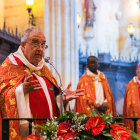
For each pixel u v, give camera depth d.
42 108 2.29
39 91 2.36
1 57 5.51
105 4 8.68
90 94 5.14
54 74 6.18
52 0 6.39
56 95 2.62
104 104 5.06
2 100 2.15
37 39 2.35
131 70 8.55
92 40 8.20
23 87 2.04
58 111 2.42
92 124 1.38
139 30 8.69
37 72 2.49
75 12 6.77
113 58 8.48
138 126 5.66
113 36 8.76
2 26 5.93
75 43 6.71
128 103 6.00
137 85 6.01
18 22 6.11
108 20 8.70
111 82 8.28
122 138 1.36
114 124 1.44
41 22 6.13
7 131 1.64
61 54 6.44
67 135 1.33
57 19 6.41
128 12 8.85
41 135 1.39
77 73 6.72
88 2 8.16
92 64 5.49
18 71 2.34
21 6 6.16
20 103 2.08
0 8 6.00
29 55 2.37
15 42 5.88
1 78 2.26
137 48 8.61
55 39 6.37
